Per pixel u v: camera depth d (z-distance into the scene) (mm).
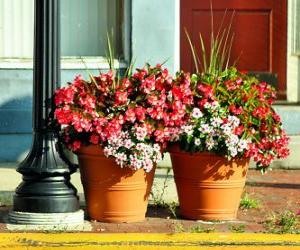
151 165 9711
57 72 9898
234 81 10078
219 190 10094
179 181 10203
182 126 9797
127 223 10008
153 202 11039
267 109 10023
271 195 11867
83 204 10891
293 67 15094
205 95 9820
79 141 9781
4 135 13578
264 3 14969
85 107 9586
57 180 9844
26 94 13617
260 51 15031
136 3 13648
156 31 13711
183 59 14758
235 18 14945
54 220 9766
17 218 9812
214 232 9602
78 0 13906
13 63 13555
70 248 9164
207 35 14812
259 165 10172
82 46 13914
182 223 10086
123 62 13727
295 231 9773
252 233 9641
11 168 13250
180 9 14758
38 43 9852
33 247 9164
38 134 9875
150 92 9711
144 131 9586
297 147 13734
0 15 13688
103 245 9219
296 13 15070
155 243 9305
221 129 9789
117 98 9586
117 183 9867
